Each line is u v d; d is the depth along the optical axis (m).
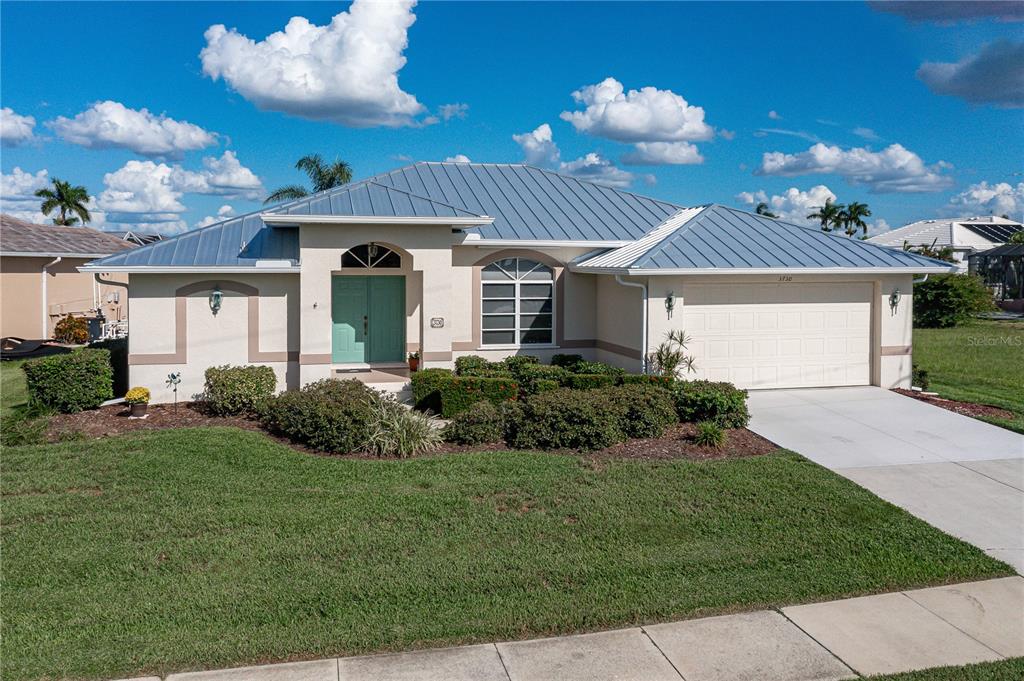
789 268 17.34
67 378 16.12
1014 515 10.30
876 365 18.75
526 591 7.91
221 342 17.52
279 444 13.26
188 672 6.45
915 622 7.43
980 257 55.91
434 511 10.05
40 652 6.71
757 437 14.07
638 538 9.27
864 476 11.92
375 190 18.55
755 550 8.96
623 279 18.28
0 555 8.76
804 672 6.53
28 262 29.77
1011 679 6.38
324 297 17.02
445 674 6.45
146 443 12.99
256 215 20.42
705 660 6.71
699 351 17.75
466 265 19.44
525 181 23.64
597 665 6.61
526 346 20.00
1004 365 24.16
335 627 7.16
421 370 17.14
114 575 8.28
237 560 8.61
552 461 12.21
